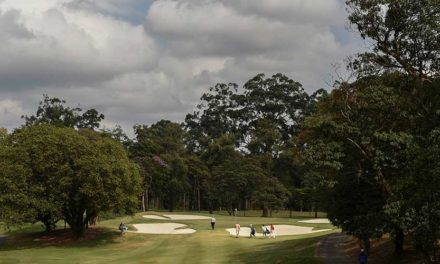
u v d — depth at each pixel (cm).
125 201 5912
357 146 2777
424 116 2445
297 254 4119
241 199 10856
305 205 11019
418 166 1920
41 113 12569
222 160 12019
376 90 2598
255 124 14575
